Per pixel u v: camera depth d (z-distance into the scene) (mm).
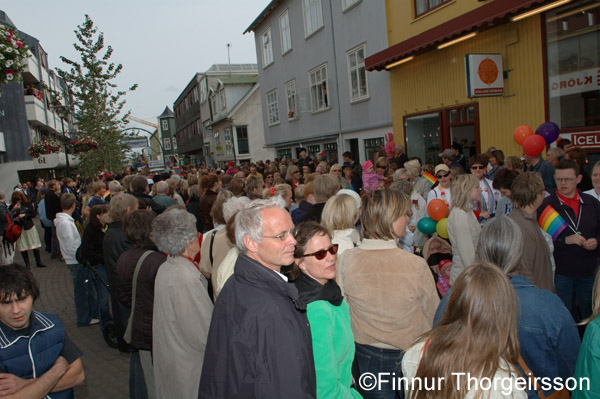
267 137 22422
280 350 1697
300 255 2158
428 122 10891
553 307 2061
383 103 12805
